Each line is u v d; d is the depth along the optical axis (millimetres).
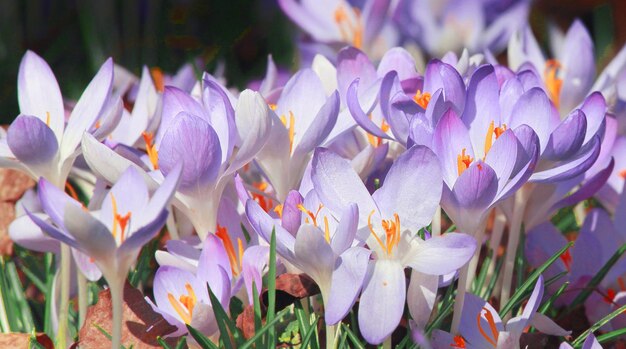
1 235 977
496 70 932
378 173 925
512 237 879
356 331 882
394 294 790
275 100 974
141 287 930
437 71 878
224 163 837
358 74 934
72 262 917
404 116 857
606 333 882
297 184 883
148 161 897
